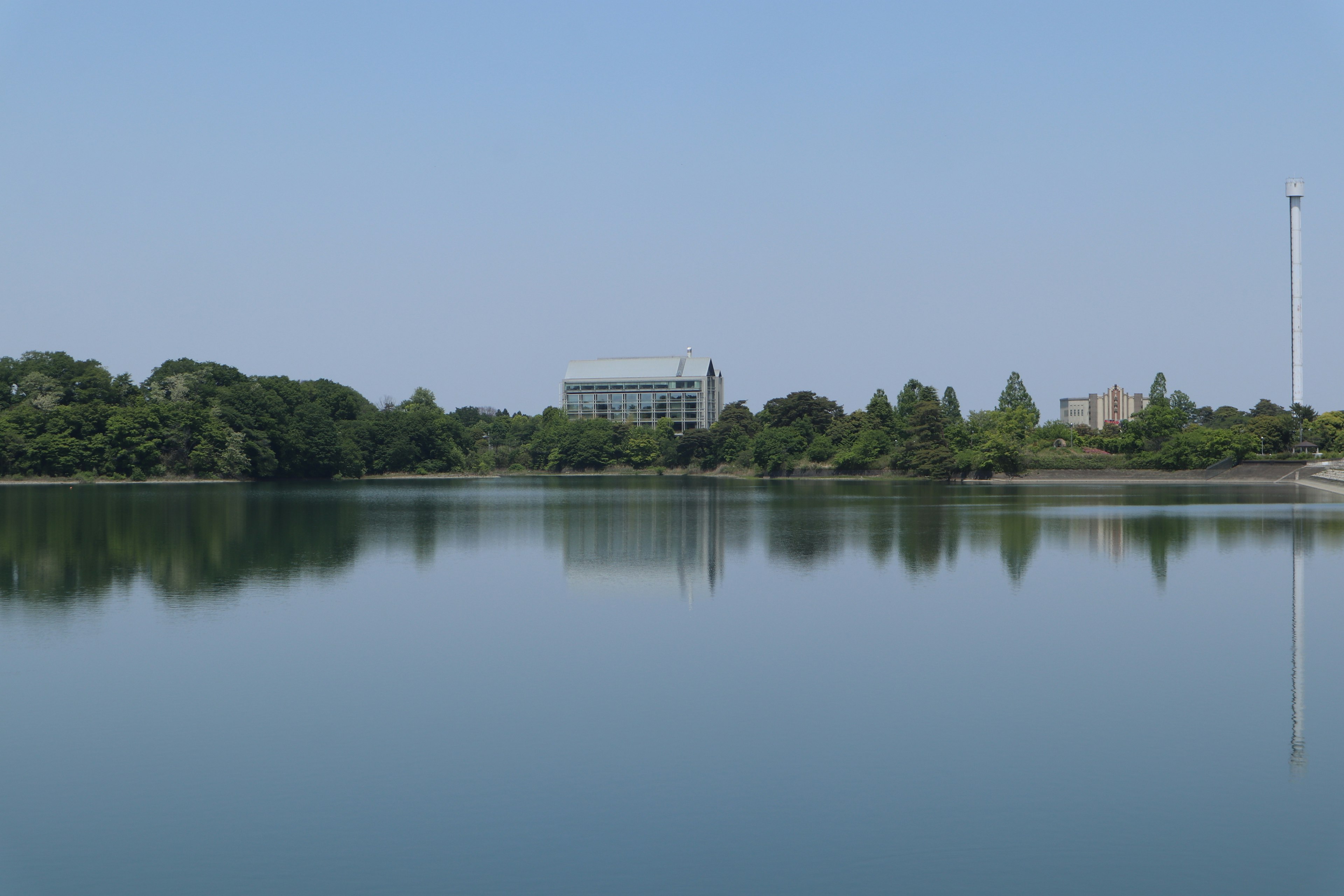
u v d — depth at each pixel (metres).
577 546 65.44
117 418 163.62
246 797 21.06
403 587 47.22
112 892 17.23
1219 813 20.11
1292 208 198.25
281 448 187.50
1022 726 25.56
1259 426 197.75
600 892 17.19
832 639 35.56
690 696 28.17
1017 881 17.52
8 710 26.92
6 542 65.31
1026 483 177.75
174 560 56.72
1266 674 30.61
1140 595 44.62
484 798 20.97
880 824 19.66
